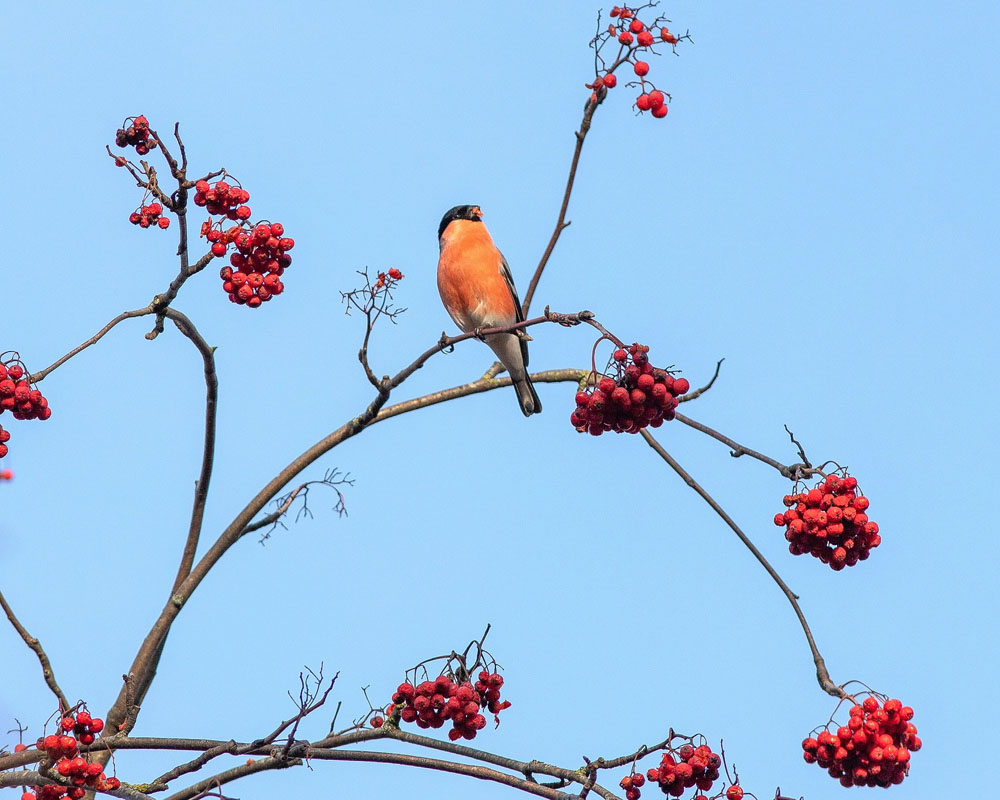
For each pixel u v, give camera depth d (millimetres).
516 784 10930
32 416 11289
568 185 12938
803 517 11094
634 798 10812
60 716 10500
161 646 12734
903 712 9930
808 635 11328
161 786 11359
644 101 11055
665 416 10305
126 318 12062
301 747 11234
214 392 13102
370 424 12969
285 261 12195
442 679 11133
